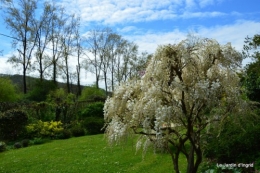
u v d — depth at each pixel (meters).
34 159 9.73
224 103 3.45
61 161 9.19
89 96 24.84
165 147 3.74
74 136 15.84
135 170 7.30
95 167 8.09
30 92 27.62
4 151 12.20
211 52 3.34
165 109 3.09
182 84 3.28
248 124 5.62
